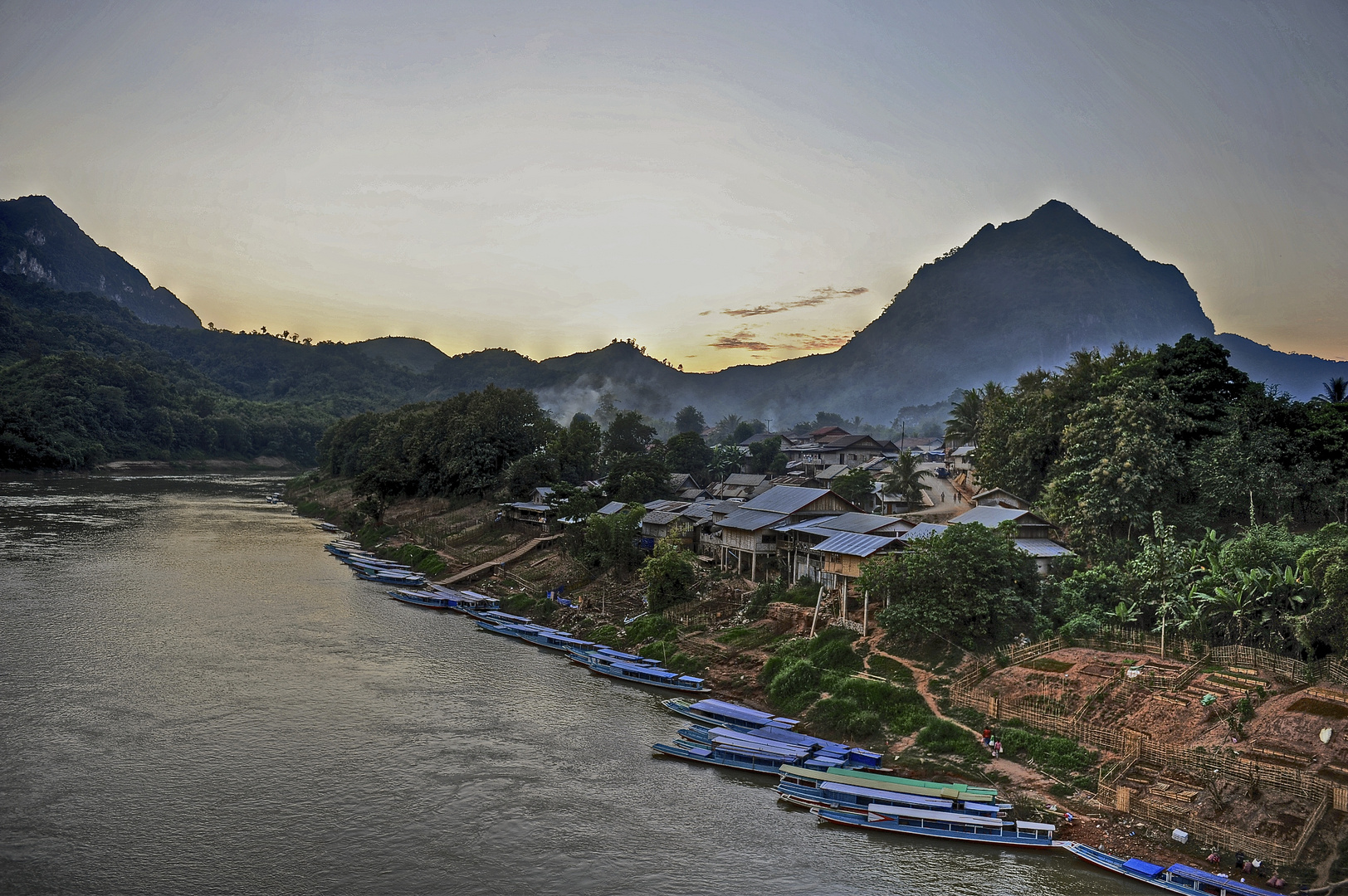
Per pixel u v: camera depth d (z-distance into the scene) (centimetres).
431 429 16938
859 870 3997
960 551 6203
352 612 8938
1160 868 3844
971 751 5019
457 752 5291
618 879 3897
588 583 9694
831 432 18638
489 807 4578
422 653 7506
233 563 11431
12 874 3772
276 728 5575
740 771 5150
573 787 4856
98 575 10056
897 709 5569
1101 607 6097
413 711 5997
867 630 6675
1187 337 8656
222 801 4538
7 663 6619
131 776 4784
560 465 15338
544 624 8894
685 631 7700
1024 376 12419
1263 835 3856
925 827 4322
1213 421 7894
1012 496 8944
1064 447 8500
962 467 13850
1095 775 4578
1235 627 5472
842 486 12100
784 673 6278
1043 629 6081
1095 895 3772
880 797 4541
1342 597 4731
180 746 5216
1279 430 7512
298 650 7375
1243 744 4325
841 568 7181
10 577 9725
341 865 3953
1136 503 7044
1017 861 4075
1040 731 5031
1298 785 3956
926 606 6141
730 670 6831
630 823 4441
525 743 5484
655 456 14138
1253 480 6969
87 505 16938
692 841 4256
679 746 5378
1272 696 4659
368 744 5366
